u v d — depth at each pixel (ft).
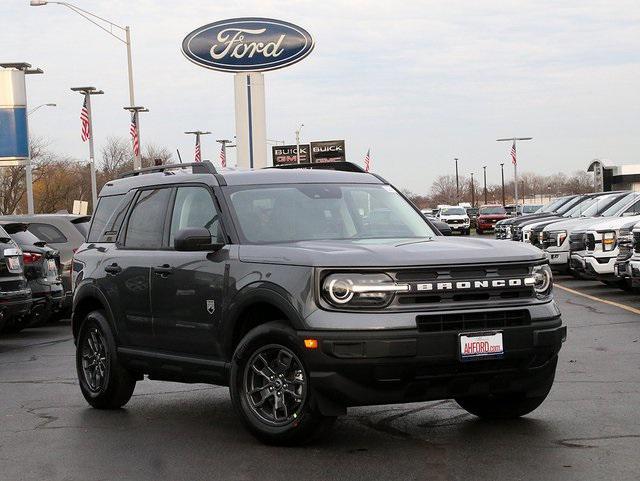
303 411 22.00
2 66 130.41
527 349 22.41
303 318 21.72
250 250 24.00
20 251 46.03
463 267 22.22
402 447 22.58
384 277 21.62
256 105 142.10
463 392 22.56
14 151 129.70
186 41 141.08
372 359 21.13
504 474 19.85
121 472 21.21
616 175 248.52
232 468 21.17
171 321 26.23
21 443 24.63
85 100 154.61
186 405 29.48
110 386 28.81
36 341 50.83
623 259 56.90
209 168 27.68
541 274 23.30
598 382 30.66
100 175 300.81
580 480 19.22
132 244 28.78
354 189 27.37
